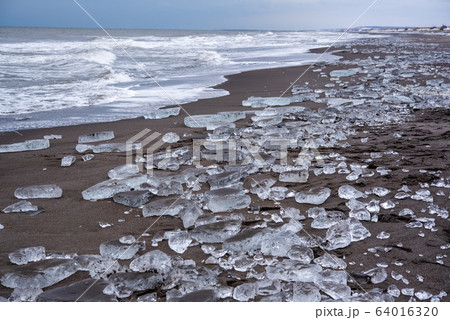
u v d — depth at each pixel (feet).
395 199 10.59
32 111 23.73
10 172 13.82
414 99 23.88
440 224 9.16
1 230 9.58
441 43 80.23
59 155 15.70
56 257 8.21
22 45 67.15
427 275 7.32
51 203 11.18
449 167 12.76
